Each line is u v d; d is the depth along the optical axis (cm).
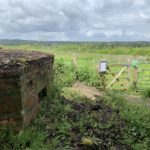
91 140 265
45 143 252
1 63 257
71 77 705
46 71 377
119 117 368
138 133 316
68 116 333
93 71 758
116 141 287
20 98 250
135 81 739
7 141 239
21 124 253
